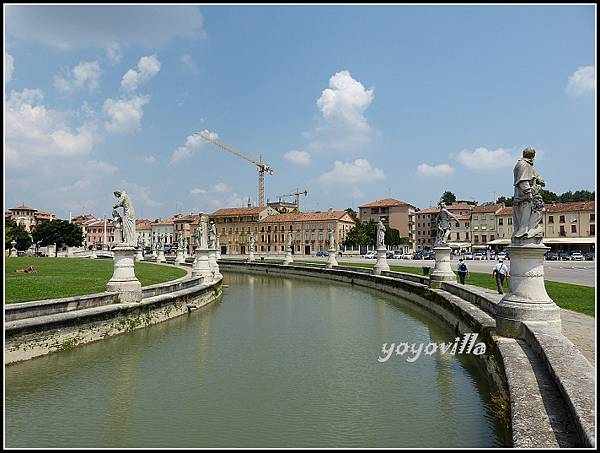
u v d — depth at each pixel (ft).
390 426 32.89
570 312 52.24
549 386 26.03
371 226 382.01
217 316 81.15
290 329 68.80
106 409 36.50
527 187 37.96
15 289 69.77
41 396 39.24
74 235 322.75
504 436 29.68
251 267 239.91
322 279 174.60
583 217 271.28
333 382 43.04
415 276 103.45
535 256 37.83
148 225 572.92
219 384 42.60
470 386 41.06
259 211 443.73
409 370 46.57
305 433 31.76
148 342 59.21
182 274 131.54
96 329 58.44
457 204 433.07
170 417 34.86
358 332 66.28
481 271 139.13
